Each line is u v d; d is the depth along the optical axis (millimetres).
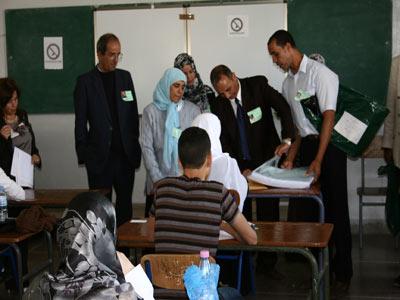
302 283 4312
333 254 4297
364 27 5613
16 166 4145
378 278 4414
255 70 5785
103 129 4328
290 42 3904
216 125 3088
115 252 1573
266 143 4352
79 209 1528
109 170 4391
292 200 4516
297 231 2939
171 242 2414
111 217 1565
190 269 1953
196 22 5809
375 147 5418
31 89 6188
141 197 6105
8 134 4234
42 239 5723
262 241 2734
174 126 3949
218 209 2418
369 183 5816
